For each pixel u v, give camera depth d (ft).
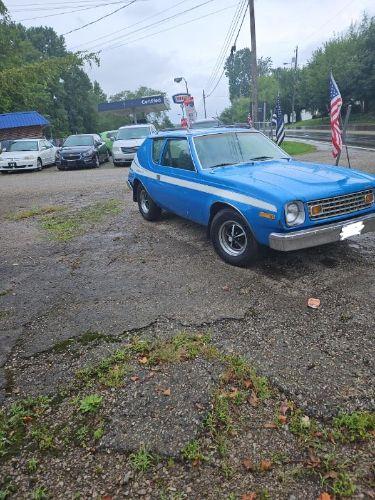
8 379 10.34
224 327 11.96
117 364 10.55
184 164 18.51
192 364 10.34
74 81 237.45
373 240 18.19
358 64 144.66
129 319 12.73
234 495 7.03
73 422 8.84
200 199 17.24
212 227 16.67
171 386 9.61
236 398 9.09
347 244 17.78
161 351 10.87
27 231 24.14
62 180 46.29
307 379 9.56
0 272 17.46
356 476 7.24
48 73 71.67
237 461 7.66
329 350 10.57
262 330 11.67
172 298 13.94
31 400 9.53
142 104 96.07
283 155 19.30
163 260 17.63
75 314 13.30
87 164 56.90
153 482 7.38
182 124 81.30
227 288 14.38
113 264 17.65
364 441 7.91
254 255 15.43
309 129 167.32
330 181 14.65
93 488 7.36
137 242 20.52
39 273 17.11
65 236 22.39
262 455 7.75
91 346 11.44
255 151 18.85
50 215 28.07
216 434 8.24
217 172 16.78
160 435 8.31
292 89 227.81
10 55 120.57
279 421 8.45
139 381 9.86
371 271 14.92
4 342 11.94
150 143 21.90
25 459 8.05
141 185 23.59
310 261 16.19
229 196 15.37
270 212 13.55
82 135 62.75
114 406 9.15
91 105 258.37
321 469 7.42
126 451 8.02
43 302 14.33
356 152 55.77
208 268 16.29
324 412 8.61
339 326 11.60
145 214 24.29
